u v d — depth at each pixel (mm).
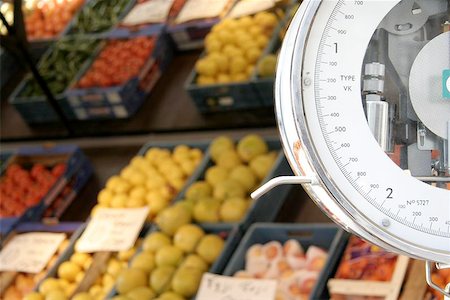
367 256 2523
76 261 3164
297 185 3309
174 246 3000
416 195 931
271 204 3170
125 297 2793
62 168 3787
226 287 2678
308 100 918
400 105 943
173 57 4516
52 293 2975
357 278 2455
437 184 934
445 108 940
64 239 3367
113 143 4117
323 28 918
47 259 3256
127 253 3131
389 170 927
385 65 941
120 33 4617
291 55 913
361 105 923
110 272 3057
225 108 3877
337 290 2383
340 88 920
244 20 4184
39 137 4332
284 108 926
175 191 3424
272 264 2781
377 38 940
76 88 4254
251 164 3340
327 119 918
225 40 4078
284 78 924
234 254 2850
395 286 2301
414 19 943
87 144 4172
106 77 4176
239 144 3471
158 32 4418
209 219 3094
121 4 5016
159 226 3115
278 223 3113
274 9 4203
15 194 3719
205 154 3594
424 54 940
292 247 2814
